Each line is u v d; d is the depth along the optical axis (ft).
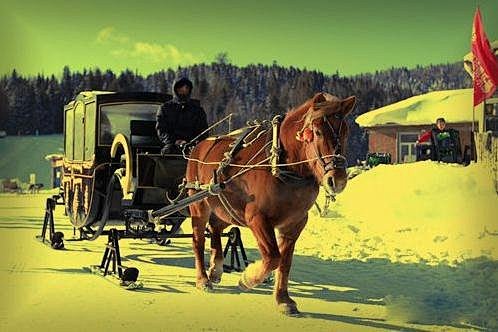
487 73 37.88
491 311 20.12
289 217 18.33
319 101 17.39
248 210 18.57
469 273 25.07
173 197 24.09
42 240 31.71
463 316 19.56
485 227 32.35
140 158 23.04
